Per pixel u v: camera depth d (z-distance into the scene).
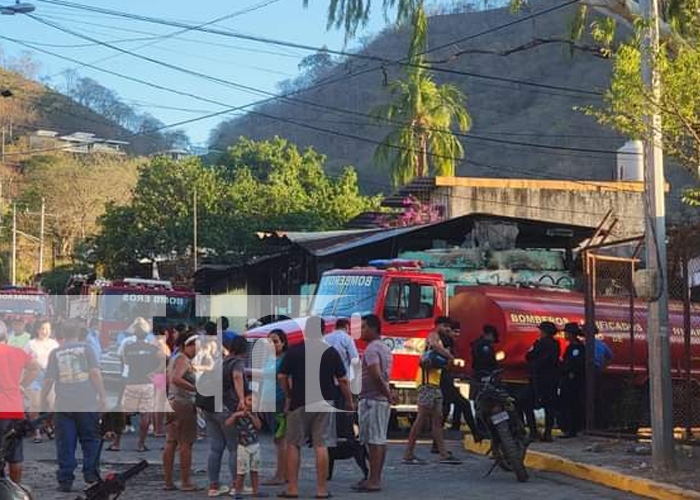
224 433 11.84
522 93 79.31
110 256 56.53
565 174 72.50
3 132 109.81
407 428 20.59
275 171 64.00
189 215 54.84
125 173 93.50
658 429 12.51
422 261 23.16
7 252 88.12
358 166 80.69
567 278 23.98
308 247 30.34
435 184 36.75
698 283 16.16
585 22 21.23
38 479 13.12
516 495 11.88
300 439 11.73
